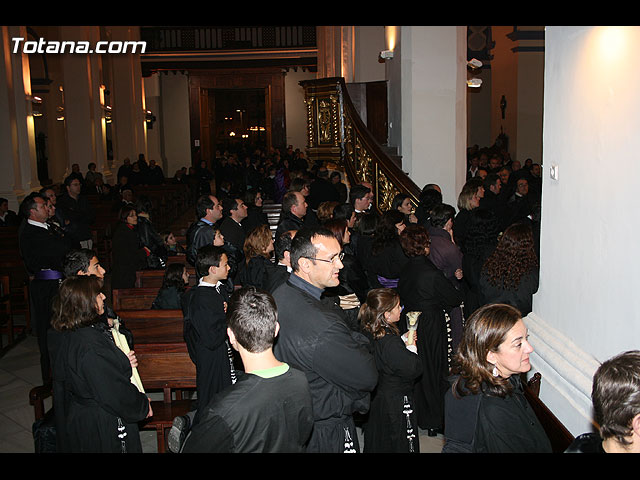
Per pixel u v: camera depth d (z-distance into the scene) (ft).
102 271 15.44
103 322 11.35
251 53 89.40
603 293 10.18
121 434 11.05
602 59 10.03
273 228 35.94
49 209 20.42
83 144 64.59
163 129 95.50
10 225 37.01
